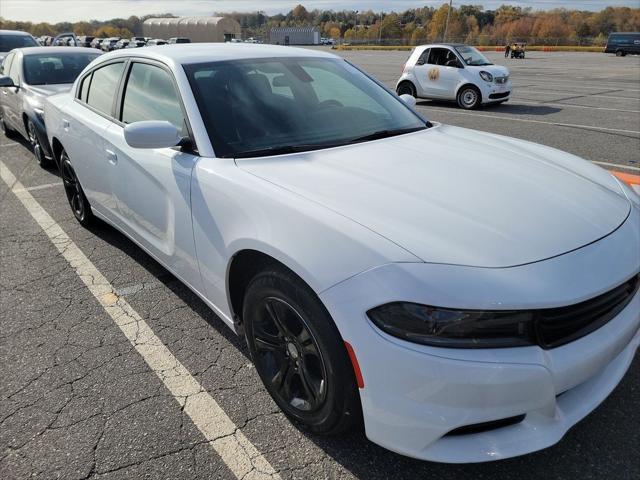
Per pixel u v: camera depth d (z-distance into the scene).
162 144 2.37
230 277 2.31
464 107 12.20
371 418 1.71
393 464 1.99
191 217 2.44
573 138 8.00
